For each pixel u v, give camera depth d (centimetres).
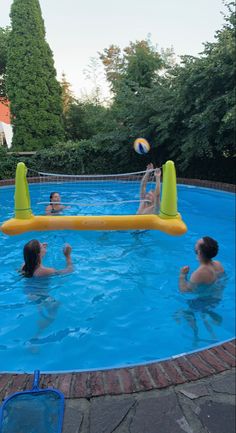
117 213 898
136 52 1711
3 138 2347
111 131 1552
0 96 2681
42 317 428
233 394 243
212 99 1111
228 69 1035
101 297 476
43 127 1798
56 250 644
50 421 216
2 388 249
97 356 357
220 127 1046
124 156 1502
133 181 1279
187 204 997
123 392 243
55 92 1839
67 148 1513
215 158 1341
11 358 354
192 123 1094
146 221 548
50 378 258
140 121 1370
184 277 478
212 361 275
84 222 546
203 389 247
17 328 405
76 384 251
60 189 1226
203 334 396
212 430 217
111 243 680
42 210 971
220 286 493
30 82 1764
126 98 1409
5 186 1245
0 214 928
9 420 216
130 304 459
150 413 229
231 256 639
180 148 1237
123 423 221
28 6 1730
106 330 404
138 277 538
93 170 1554
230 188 1037
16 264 584
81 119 2150
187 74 1122
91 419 224
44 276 513
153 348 371
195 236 739
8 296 474
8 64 1762
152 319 426
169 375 259
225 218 872
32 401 229
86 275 539
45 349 369
